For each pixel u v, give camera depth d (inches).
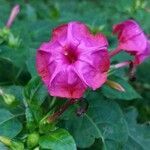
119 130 5.2
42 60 4.7
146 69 7.6
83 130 5.2
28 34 6.4
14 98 5.0
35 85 5.0
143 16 7.4
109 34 6.7
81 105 5.1
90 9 8.8
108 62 4.6
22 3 9.0
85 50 4.6
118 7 7.5
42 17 8.0
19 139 5.0
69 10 8.8
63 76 4.6
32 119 5.0
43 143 4.8
